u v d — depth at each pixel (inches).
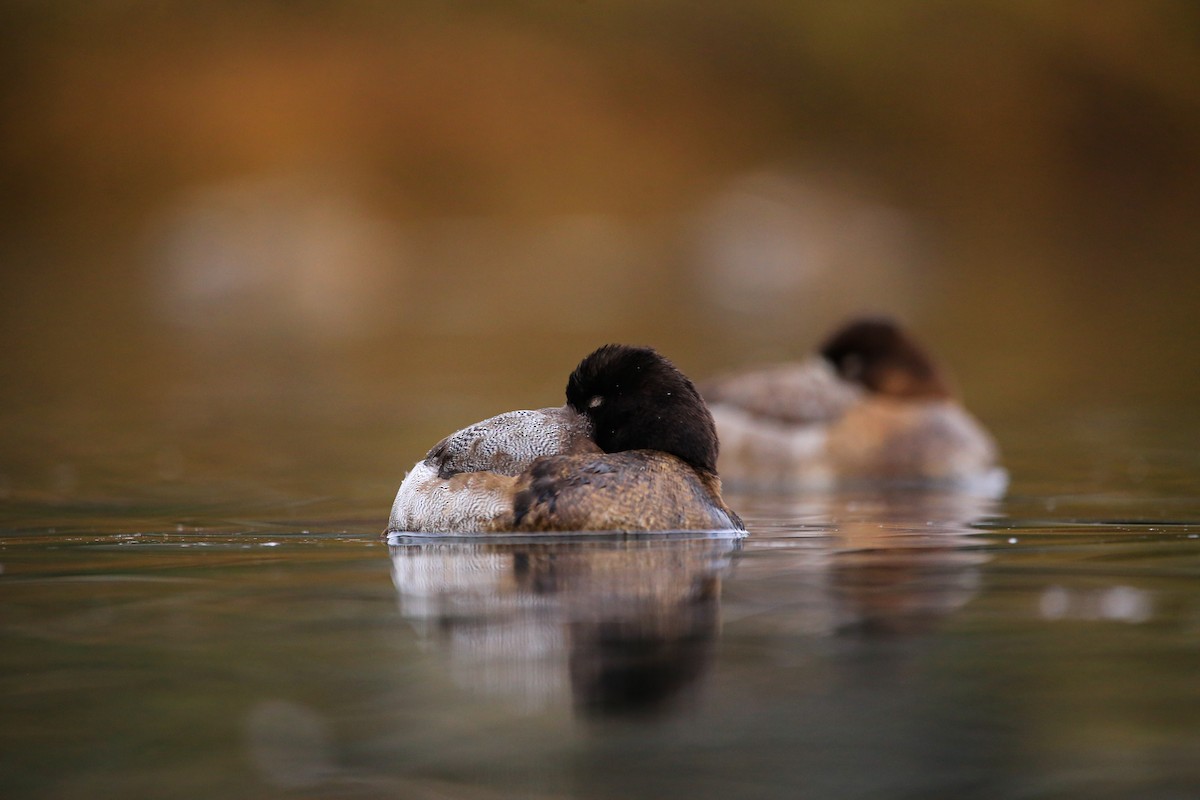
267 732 208.8
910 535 363.6
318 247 1525.6
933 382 636.1
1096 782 190.9
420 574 301.0
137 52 1742.1
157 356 1083.3
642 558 311.7
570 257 1608.0
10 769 197.9
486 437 347.6
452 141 1727.4
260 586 295.6
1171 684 224.5
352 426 706.8
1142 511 415.2
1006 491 480.4
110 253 1574.8
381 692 223.6
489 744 203.0
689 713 213.6
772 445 601.9
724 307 1390.3
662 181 1753.2
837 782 191.3
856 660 236.8
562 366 978.1
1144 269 1592.0
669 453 345.4
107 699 223.0
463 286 1520.7
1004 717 211.5
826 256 1610.5
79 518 409.1
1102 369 949.2
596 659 236.4
